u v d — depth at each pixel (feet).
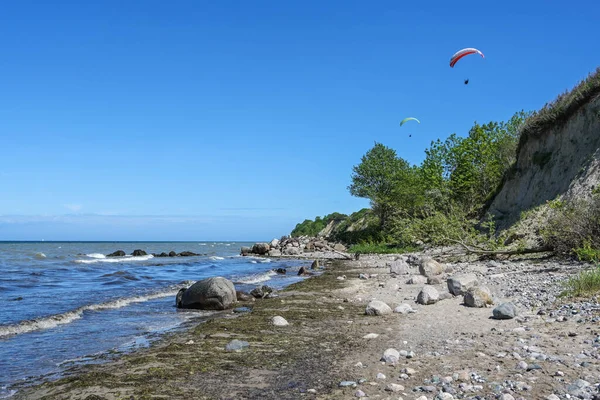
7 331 33.47
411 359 22.15
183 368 22.67
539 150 93.40
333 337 28.84
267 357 24.38
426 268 61.26
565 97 88.53
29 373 23.58
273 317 34.94
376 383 18.92
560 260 58.49
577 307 29.94
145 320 38.52
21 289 59.47
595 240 54.54
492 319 30.81
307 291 54.65
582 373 18.12
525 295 37.86
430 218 94.17
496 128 136.98
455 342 24.76
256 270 96.94
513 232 77.20
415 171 171.42
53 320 37.55
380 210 183.42
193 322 37.40
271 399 17.92
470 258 77.92
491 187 128.47
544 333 24.86
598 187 57.72
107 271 89.81
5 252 170.19
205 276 82.33
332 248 180.24
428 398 16.71
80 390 19.86
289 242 197.47
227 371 21.98
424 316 33.86
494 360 20.68
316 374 20.94
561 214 60.59
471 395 16.55
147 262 124.16
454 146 146.82
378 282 61.26
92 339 31.22
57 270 89.81
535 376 18.11
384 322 32.83
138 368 22.86
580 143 80.12
